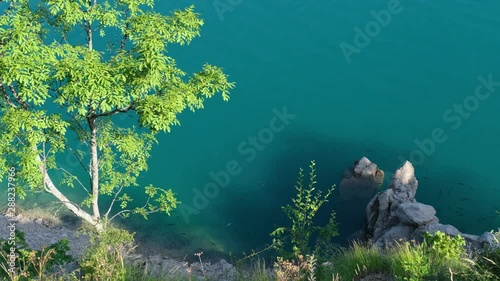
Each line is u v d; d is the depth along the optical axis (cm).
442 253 1295
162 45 2002
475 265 1206
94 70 1909
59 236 2844
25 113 2025
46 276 1266
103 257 1358
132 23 2173
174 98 2066
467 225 3112
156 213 3203
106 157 2570
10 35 1964
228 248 2994
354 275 1377
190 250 2970
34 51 1958
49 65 2005
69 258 1430
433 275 1203
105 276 1286
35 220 3006
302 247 1831
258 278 1516
